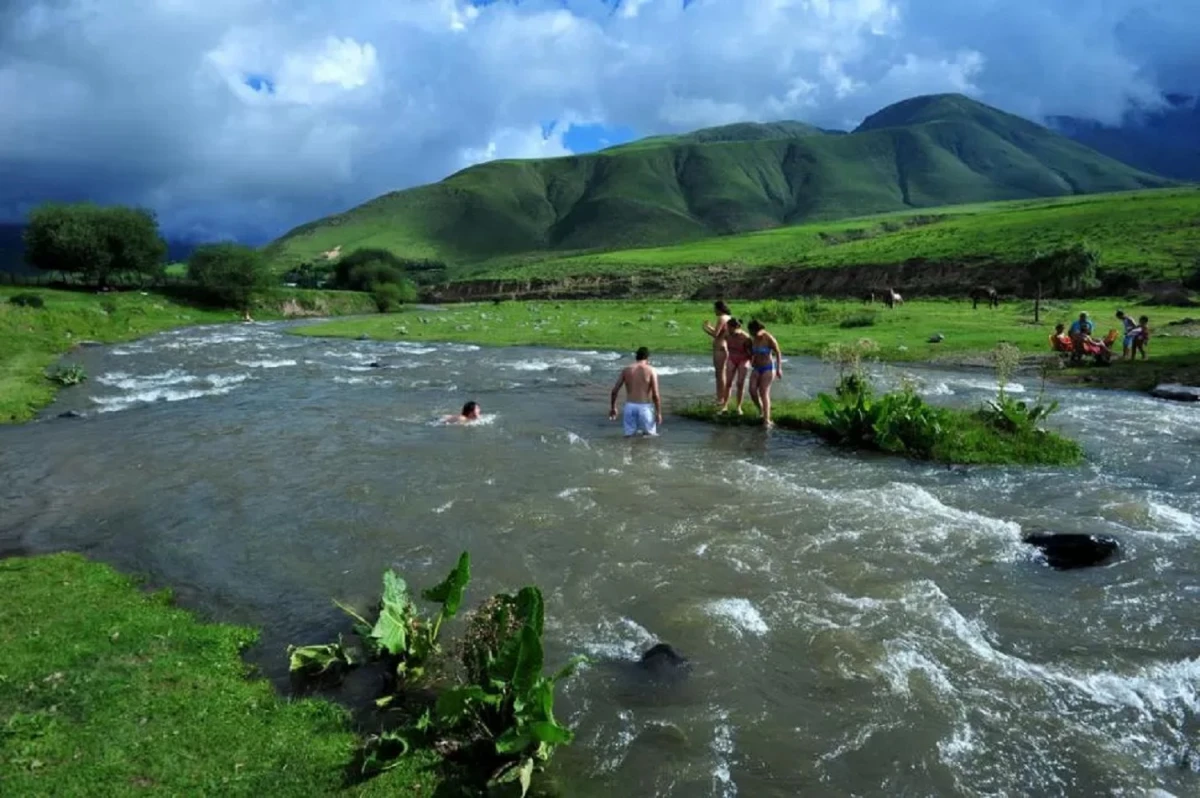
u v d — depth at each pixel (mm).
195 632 7391
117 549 9914
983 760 5379
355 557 9461
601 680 6473
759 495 11609
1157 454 14148
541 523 10461
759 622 7496
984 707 6023
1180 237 72938
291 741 5633
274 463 14133
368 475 13156
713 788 5105
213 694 6258
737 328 17750
